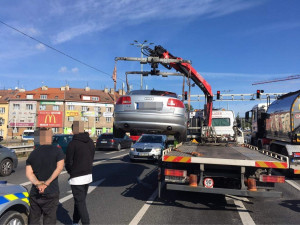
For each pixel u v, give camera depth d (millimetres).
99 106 70812
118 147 20078
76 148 3961
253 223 4551
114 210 5176
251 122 15414
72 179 3918
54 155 3496
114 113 6406
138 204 5617
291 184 7992
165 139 14141
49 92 70875
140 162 12469
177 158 5410
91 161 4098
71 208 5273
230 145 8594
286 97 10344
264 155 5840
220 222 4578
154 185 7492
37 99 65812
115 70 7160
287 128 9516
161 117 6027
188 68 8703
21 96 68250
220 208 5426
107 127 71438
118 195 6367
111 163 12102
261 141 12820
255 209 5391
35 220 3482
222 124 14195
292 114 9203
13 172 9930
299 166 8531
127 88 7793
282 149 9641
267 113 12422
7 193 3410
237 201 5977
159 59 7246
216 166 5352
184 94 7406
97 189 6996
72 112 67000
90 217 4746
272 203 5852
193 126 11141
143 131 6551
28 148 16078
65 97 68875
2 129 64500
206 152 6320
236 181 5273
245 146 8617
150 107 6043
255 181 5074
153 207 5410
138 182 7875
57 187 3545
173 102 6160
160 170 5887
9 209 3420
